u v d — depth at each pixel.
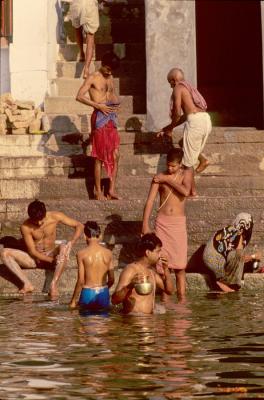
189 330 14.34
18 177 24.03
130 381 10.86
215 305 17.27
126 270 16.28
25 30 26.89
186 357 12.20
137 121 25.73
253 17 31.84
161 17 25.34
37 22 26.86
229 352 12.52
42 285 19.83
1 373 11.33
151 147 24.36
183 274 19.02
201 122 21.77
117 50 28.08
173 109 22.00
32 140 25.34
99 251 17.36
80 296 17.22
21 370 11.48
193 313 16.20
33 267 19.94
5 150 25.19
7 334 14.09
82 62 27.64
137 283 16.14
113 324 15.01
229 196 22.22
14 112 25.59
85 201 21.78
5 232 21.59
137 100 26.66
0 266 20.11
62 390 10.47
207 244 19.75
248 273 20.09
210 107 31.44
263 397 10.09
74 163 24.33
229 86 31.58
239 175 23.97
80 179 23.19
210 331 14.22
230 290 19.62
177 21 25.31
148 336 13.80
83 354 12.44
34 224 19.81
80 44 27.36
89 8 25.75
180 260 18.97
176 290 19.47
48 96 26.73
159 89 25.39
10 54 26.89
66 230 21.42
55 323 15.17
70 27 28.27
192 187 21.77
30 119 25.61
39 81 26.86
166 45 25.38
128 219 21.58
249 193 22.94
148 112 25.47
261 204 21.12
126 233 21.56
